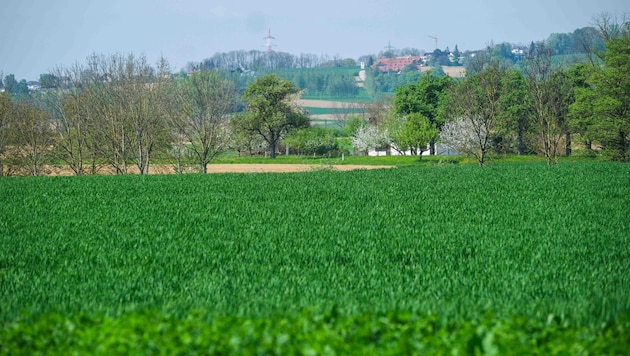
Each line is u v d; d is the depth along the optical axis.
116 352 18.47
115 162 151.50
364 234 49.16
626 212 60.09
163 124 151.62
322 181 98.00
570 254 40.81
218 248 44.16
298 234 49.59
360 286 31.64
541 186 84.38
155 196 79.06
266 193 81.38
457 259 40.12
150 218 59.41
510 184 87.94
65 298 29.83
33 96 162.00
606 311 24.59
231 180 101.38
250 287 31.69
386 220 56.97
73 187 90.88
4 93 150.50
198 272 36.16
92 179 105.19
